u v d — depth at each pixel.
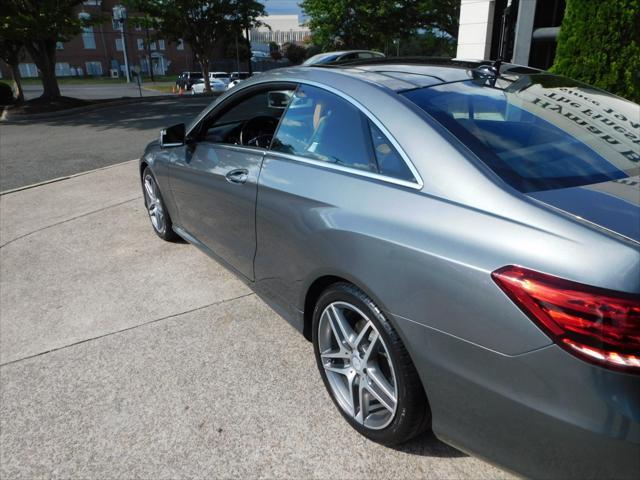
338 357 2.27
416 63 2.64
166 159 3.89
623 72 5.62
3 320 3.40
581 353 1.36
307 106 2.54
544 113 2.19
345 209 2.07
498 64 2.66
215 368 2.77
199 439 2.26
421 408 1.90
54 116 17.69
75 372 2.79
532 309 1.44
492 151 1.85
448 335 1.66
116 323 3.29
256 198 2.67
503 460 1.64
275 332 3.11
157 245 4.62
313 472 2.05
